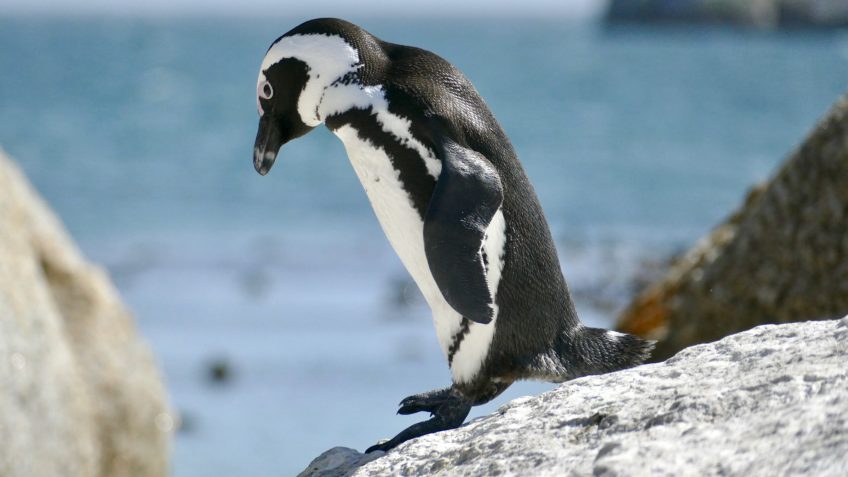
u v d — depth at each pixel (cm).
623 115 13338
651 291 2145
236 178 8612
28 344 1848
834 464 586
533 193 1038
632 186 8244
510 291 999
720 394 722
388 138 1016
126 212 7231
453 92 1032
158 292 4809
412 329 3916
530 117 13000
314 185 8231
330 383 3191
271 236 6369
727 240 1972
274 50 1091
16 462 1739
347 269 5328
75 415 1938
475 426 854
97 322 2180
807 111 13738
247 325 4056
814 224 1670
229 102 14800
